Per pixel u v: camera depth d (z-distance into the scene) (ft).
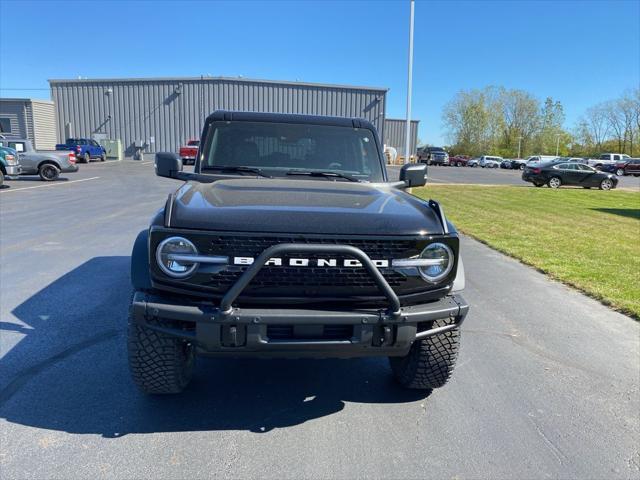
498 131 325.62
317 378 12.11
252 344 8.45
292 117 13.99
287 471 8.48
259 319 8.31
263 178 12.75
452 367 10.69
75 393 10.89
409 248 8.98
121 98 149.79
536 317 17.15
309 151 13.71
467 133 326.24
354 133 14.07
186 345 10.44
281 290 8.64
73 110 150.41
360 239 8.75
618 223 41.11
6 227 31.94
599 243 31.37
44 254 24.09
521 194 69.31
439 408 10.78
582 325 16.42
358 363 13.07
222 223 8.61
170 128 151.12
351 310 8.78
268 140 13.64
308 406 10.74
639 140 282.56
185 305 8.61
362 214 9.31
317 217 8.96
